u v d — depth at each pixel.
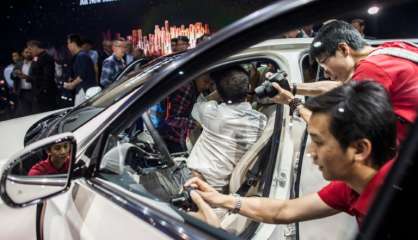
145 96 1.22
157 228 1.07
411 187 0.55
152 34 8.52
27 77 5.96
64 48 8.75
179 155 2.29
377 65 1.44
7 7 8.58
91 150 1.39
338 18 0.86
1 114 6.72
